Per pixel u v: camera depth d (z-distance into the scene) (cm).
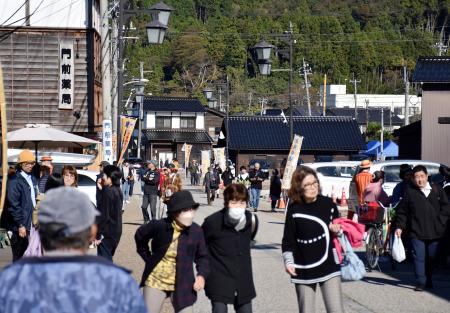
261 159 6228
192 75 10725
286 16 11438
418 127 3806
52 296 356
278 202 3378
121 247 1784
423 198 1187
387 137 7375
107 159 2283
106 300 358
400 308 1057
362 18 12075
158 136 8575
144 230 725
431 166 2391
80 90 3170
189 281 711
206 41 10894
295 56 11106
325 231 754
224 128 6562
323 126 6372
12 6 3175
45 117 3158
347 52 11288
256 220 750
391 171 2388
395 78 11238
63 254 371
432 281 1316
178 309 709
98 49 3388
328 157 5959
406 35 11600
